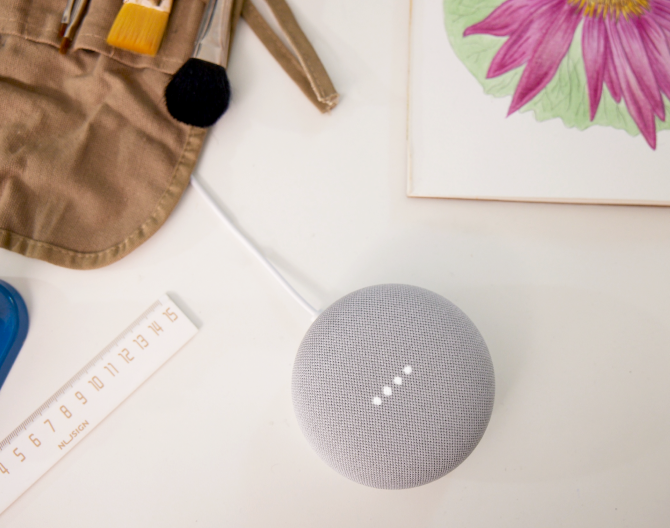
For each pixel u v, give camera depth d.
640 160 0.52
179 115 0.47
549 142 0.52
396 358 0.36
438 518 0.48
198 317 0.49
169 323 0.49
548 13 0.55
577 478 0.49
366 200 0.52
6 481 0.45
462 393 0.36
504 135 0.52
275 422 0.48
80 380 0.47
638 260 0.52
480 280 0.52
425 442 0.35
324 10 0.55
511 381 0.50
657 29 0.54
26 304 0.48
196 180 0.51
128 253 0.48
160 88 0.50
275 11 0.53
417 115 0.53
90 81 0.49
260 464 0.47
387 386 0.35
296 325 0.50
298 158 0.53
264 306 0.50
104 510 0.46
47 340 0.47
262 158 0.53
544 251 0.52
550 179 0.52
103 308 0.49
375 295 0.40
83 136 0.48
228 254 0.51
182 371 0.48
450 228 0.52
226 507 0.47
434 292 0.46
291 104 0.54
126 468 0.46
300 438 0.48
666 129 0.53
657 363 0.51
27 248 0.46
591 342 0.51
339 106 0.54
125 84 0.49
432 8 0.55
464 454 0.38
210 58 0.49
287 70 0.53
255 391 0.48
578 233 0.53
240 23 0.55
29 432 0.46
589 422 0.49
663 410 0.50
